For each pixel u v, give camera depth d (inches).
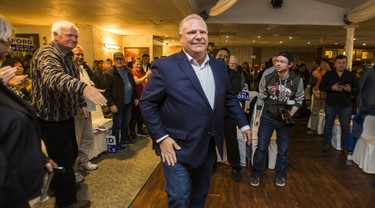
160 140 59.2
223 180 120.3
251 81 317.4
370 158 127.2
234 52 671.1
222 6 231.8
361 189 112.5
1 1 195.3
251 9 288.2
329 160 147.2
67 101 82.4
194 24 57.4
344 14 281.9
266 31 364.8
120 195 103.5
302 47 645.9
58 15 251.0
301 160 147.3
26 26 321.4
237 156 118.0
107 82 149.2
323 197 105.5
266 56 694.5
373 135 136.0
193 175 68.7
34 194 40.1
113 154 150.1
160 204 97.4
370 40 455.8
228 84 67.3
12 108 36.9
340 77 147.9
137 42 423.5
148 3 204.1
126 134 168.1
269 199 103.7
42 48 78.7
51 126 80.9
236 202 101.2
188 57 59.8
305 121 253.0
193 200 70.3
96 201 98.7
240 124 70.1
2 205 33.6
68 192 86.7
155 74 58.8
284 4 286.0
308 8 285.6
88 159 129.6
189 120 58.4
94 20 280.7
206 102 59.0
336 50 585.9
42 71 71.7
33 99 79.9
